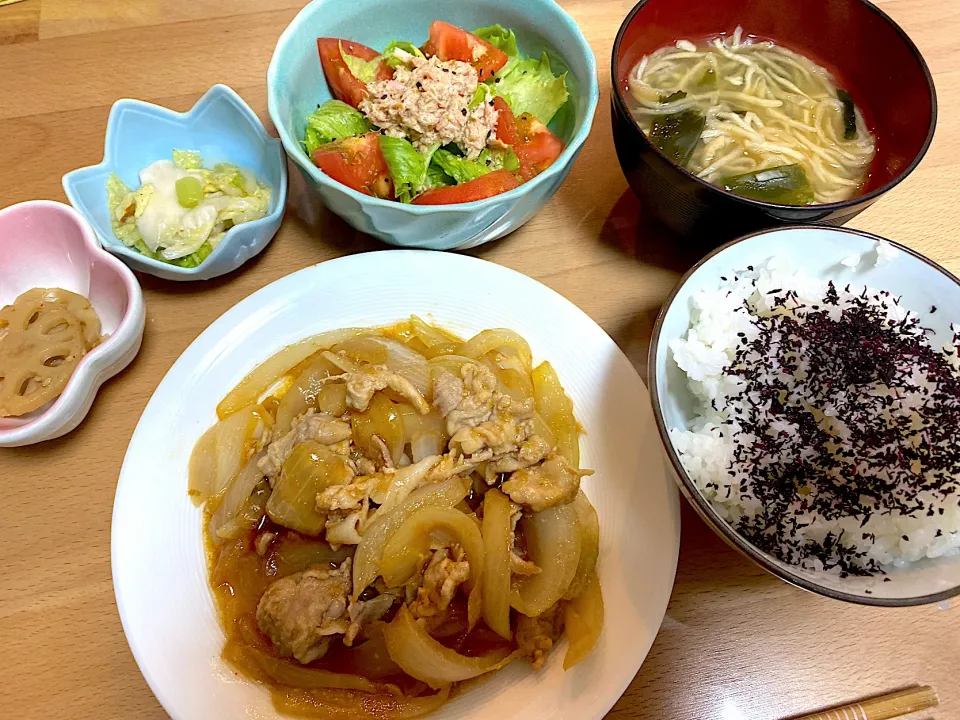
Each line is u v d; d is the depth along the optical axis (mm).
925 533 234
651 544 260
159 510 261
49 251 306
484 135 314
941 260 338
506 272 307
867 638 266
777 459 253
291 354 293
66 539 269
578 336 297
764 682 258
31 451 283
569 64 325
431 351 293
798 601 270
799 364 261
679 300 264
